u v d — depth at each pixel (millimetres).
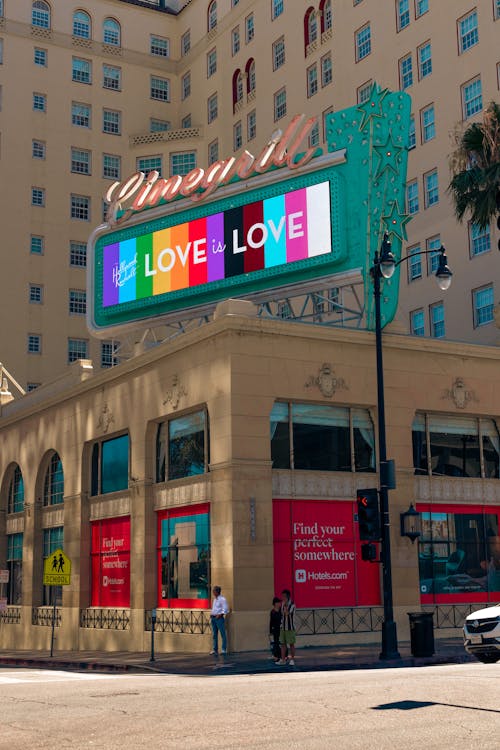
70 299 68625
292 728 11352
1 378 48562
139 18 76312
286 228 34250
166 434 32656
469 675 17266
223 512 28297
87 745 10781
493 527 32656
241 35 68812
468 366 33062
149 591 32188
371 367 31156
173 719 12562
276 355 29516
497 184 33750
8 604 43719
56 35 72312
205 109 72875
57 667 28031
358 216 32938
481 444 33281
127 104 74125
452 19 49906
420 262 50781
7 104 69438
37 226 68500
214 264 35875
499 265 45781
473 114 48000
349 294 53938
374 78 55062
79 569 36750
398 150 33031
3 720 13227
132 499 33531
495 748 9672
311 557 29172
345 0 57938
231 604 27438
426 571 30984
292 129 35000
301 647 28094
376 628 29594
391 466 24422
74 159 71000
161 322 37375
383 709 12625
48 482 41594
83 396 38125
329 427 30516
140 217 38625
